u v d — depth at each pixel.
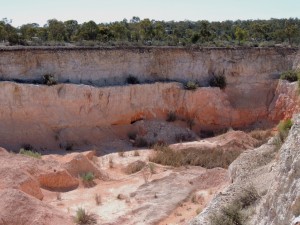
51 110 37.41
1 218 19.77
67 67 40.44
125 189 26.58
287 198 11.91
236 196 17.08
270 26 77.62
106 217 22.45
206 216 16.58
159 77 45.09
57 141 36.41
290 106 43.66
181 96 43.81
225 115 44.66
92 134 38.41
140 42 49.88
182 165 31.95
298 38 63.22
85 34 54.47
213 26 84.00
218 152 34.41
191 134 41.09
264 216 13.33
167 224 21.50
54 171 26.94
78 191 26.38
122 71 43.28
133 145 38.41
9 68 37.78
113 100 40.47
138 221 21.91
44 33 55.47
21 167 25.69
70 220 21.48
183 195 24.91
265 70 48.47
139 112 41.75
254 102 46.66
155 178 28.17
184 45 48.91
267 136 40.03
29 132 35.72
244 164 20.16
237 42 54.28
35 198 22.55
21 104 36.19
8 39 44.47
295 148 12.78
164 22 88.38
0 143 34.06
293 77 46.09
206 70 47.06
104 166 32.12
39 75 39.09
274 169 17.25
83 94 38.91
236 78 47.66
